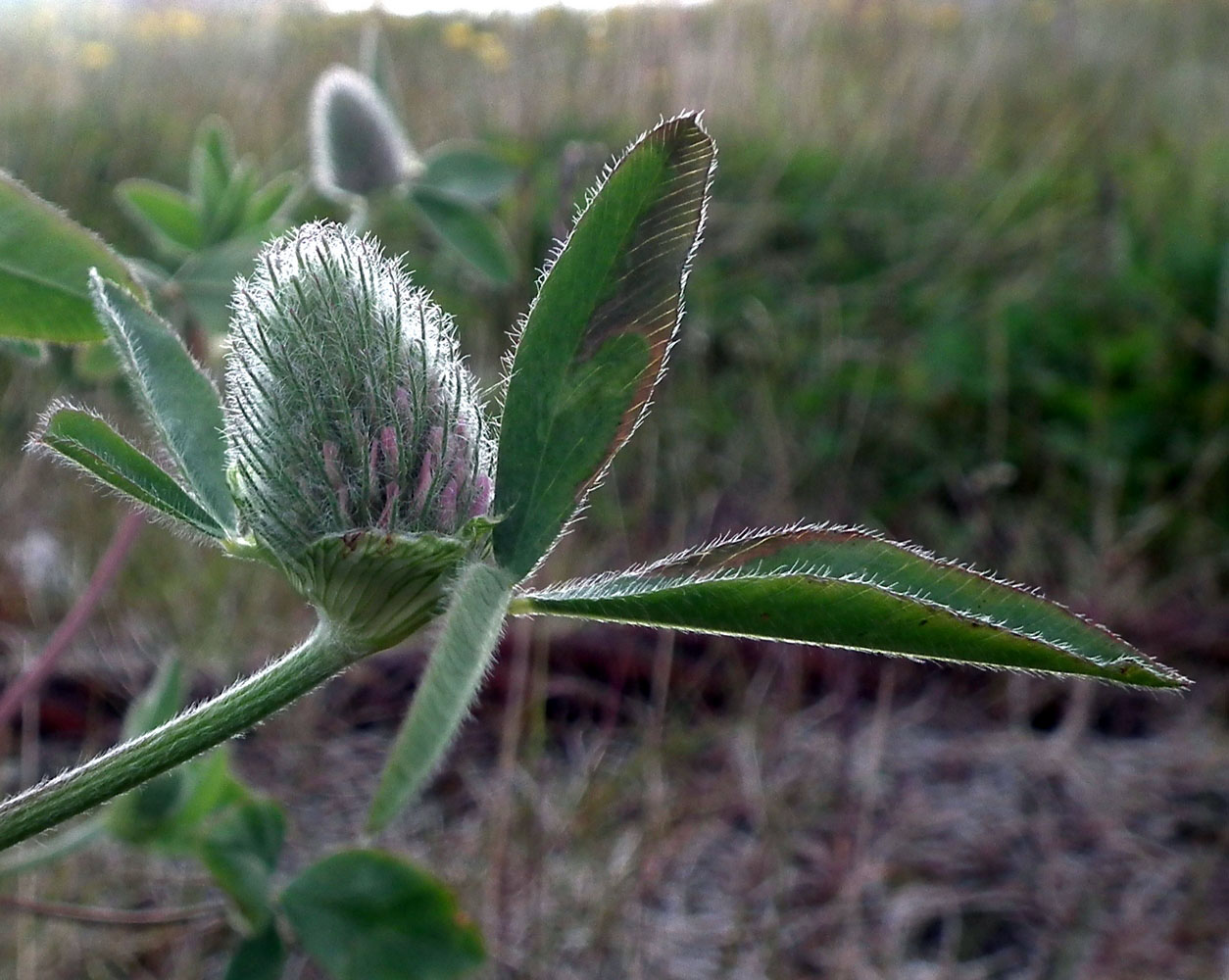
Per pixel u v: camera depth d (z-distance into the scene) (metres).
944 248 0.45
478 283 0.40
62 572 0.29
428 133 0.52
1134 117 0.55
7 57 0.58
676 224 0.09
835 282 0.44
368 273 0.09
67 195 0.46
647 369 0.09
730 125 0.53
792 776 0.25
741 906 0.21
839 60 0.60
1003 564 0.32
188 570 0.30
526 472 0.09
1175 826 0.24
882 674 0.28
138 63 0.59
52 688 0.26
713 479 0.34
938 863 0.23
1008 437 0.36
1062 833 0.24
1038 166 0.49
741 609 0.08
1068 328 0.39
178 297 0.19
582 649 0.27
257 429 0.09
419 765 0.06
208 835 0.16
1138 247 0.42
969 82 0.55
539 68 0.57
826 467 0.35
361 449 0.09
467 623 0.07
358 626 0.09
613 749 0.26
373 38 0.26
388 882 0.16
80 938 0.20
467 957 0.16
